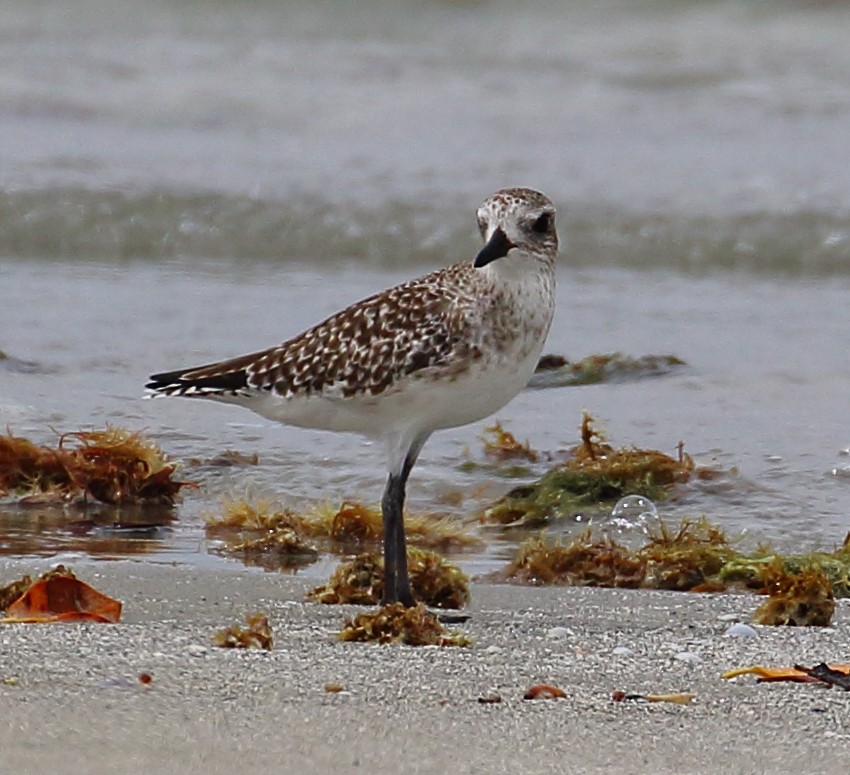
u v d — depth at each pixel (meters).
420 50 32.53
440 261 22.70
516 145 27.42
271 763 7.10
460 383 10.67
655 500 14.46
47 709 7.66
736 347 19.05
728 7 34.81
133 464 14.36
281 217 23.67
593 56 32.34
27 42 32.03
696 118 29.00
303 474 15.12
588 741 7.62
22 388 16.81
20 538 12.95
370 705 8.02
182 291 20.80
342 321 10.88
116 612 10.06
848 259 22.91
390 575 10.73
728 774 7.24
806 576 10.70
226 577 11.51
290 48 32.34
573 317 20.11
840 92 30.33
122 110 28.66
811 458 15.50
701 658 9.35
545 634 10.06
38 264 21.92
